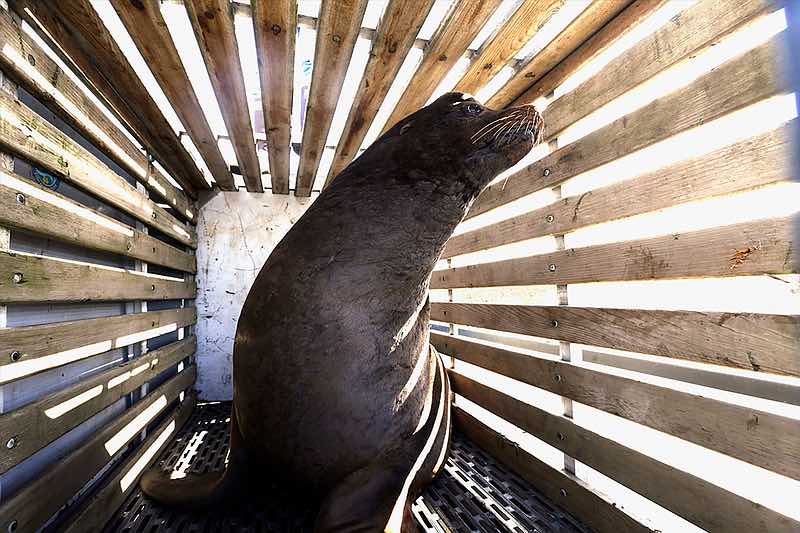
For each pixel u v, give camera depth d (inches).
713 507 58.9
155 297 119.3
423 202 74.7
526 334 100.0
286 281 68.5
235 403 77.9
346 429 66.4
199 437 124.9
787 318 50.6
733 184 57.1
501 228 110.7
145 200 112.7
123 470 86.7
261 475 80.5
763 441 53.4
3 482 58.0
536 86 102.3
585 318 82.6
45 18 69.5
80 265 75.9
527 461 96.5
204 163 162.2
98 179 84.6
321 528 60.6
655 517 69.7
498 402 111.6
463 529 76.9
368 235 70.6
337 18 74.5
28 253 64.1
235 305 181.2
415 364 76.9
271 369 66.3
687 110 63.2
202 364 175.3
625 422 88.2
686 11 63.6
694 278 62.1
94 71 86.6
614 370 80.4
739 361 55.9
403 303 73.7
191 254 171.0
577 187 89.8
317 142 130.4
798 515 50.1
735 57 56.2
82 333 76.9
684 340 63.5
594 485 82.0
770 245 52.4
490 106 116.2
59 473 66.7
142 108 103.8
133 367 98.5
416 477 74.5
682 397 63.8
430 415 84.0
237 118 111.0
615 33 78.8
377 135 144.1
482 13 74.2
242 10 77.4
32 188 62.8
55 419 66.4
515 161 81.4
